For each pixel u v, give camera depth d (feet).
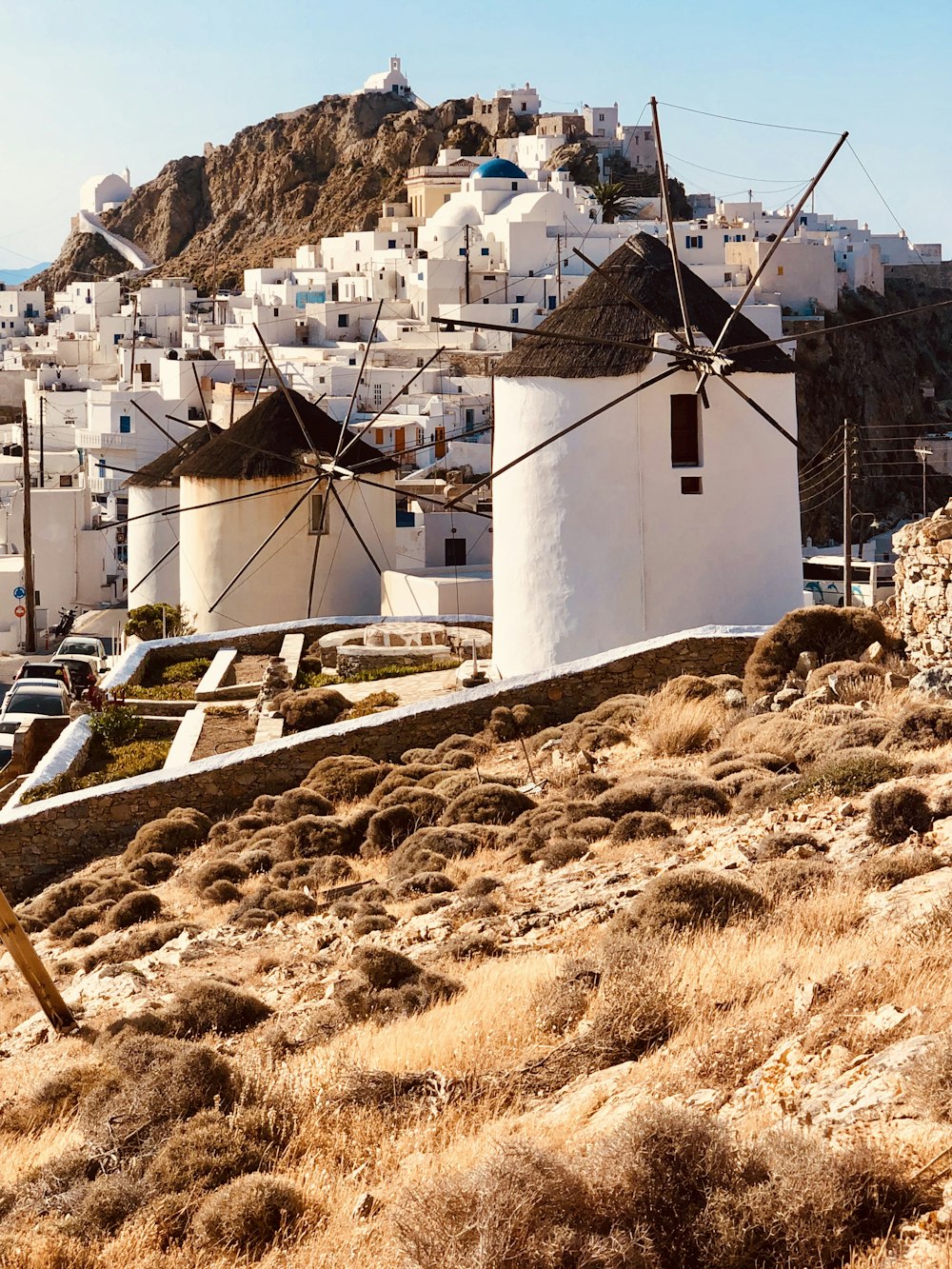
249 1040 45.37
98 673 148.05
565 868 59.57
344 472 148.66
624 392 103.50
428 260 389.60
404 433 266.16
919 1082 26.21
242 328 404.57
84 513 255.09
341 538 159.63
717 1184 25.07
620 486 103.96
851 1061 29.50
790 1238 23.71
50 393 363.35
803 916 42.27
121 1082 40.93
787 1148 25.17
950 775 57.77
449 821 73.26
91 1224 33.35
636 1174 25.39
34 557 250.57
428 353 345.51
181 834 80.94
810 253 422.00
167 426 304.91
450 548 174.09
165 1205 33.30
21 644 242.78
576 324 105.91
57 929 70.33
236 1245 31.22
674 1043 34.94
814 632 90.53
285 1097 38.06
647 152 590.96
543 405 105.81
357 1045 41.96
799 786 63.05
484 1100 35.47
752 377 106.01
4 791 99.81
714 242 422.82
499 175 466.29
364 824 75.36
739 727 79.41
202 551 161.17
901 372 437.58
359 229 654.12
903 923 38.29
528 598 107.96
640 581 104.32
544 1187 25.57
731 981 37.73
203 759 89.15
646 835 62.34
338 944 55.36
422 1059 39.09
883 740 68.74
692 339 100.42
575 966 41.04
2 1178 37.42
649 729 85.15
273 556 158.61
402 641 125.49
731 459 105.40
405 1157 33.76
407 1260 25.95
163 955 59.31
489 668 112.98
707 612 105.09
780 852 52.34
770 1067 30.66
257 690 115.85
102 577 257.34
